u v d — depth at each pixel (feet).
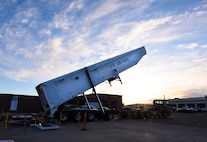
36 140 25.81
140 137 29.19
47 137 28.27
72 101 104.12
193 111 150.92
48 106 48.88
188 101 215.92
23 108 102.47
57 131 35.01
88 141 25.57
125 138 28.12
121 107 127.44
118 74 62.28
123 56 64.08
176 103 227.40
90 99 112.98
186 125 48.73
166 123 54.44
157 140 26.96
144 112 75.31
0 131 34.24
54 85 50.34
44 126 39.19
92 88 58.03
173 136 30.53
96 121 58.59
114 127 42.42
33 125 42.57
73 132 33.81
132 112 75.72
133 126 45.06
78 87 54.85
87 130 36.60
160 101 90.48
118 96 128.16
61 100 50.67
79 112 51.37
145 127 43.09
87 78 56.85
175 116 92.17
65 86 52.31
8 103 100.22
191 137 29.68
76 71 55.21
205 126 46.26
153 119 72.23
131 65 65.16
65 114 52.65
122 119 70.59
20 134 30.99
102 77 59.26
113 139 27.25
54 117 50.60
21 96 103.81
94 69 58.18
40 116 50.72
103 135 30.68
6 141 14.05
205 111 159.33
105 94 122.31
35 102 106.11
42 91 48.96
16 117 53.31
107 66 60.75
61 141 25.35
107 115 61.62
